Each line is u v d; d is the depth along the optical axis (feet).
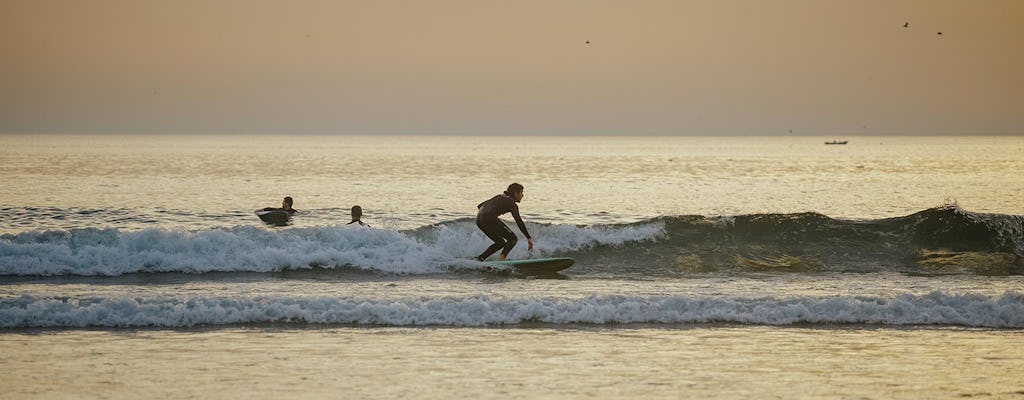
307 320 142.41
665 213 466.29
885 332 138.00
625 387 106.42
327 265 194.39
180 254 193.88
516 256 213.66
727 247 220.02
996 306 146.72
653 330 138.51
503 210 199.72
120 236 198.70
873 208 504.84
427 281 182.19
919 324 143.95
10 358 118.21
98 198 537.24
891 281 187.83
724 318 145.28
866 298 151.12
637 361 119.14
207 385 106.11
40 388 104.32
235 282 178.50
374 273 190.90
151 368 113.80
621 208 498.28
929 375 112.57
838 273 199.41
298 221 395.34
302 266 193.88
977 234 225.15
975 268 205.46
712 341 131.34
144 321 139.44
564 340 131.23
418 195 597.52
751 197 592.60
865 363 118.73
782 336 134.92
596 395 102.99
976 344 130.00
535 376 111.24
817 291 172.14
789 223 228.22
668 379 110.11
